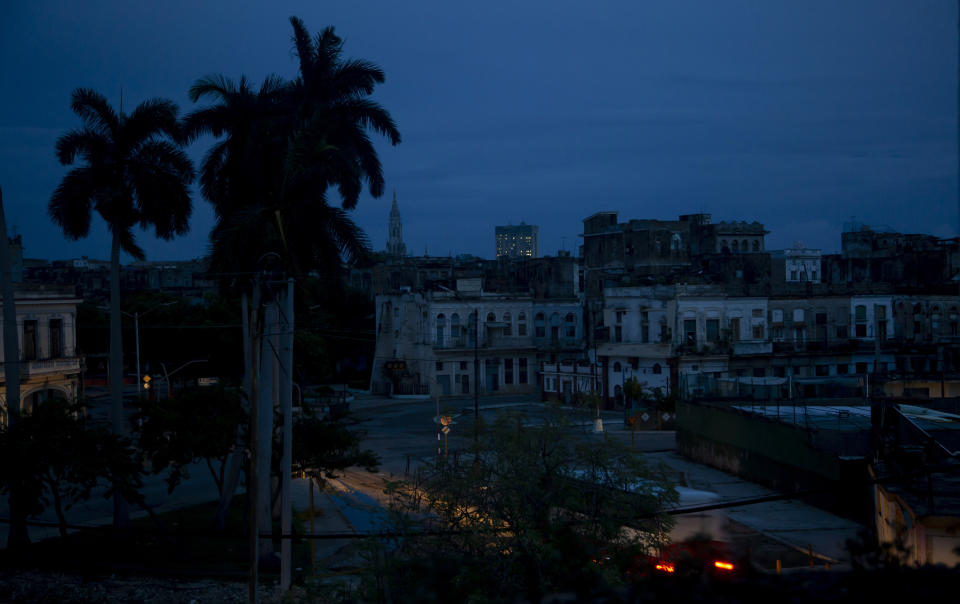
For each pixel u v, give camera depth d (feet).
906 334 238.48
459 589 47.03
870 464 93.71
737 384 158.40
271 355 89.20
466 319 282.56
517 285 322.75
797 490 115.75
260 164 99.91
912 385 134.21
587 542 52.60
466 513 56.90
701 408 152.56
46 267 450.30
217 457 95.25
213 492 127.75
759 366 226.17
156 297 265.34
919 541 58.39
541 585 49.44
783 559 85.97
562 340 291.99
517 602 26.30
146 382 183.42
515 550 52.65
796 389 153.89
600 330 248.73
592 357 249.96
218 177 104.94
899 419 89.35
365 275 386.11
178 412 94.73
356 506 118.52
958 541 57.21
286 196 92.63
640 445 177.47
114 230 102.01
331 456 96.43
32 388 160.35
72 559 86.84
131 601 75.10
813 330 232.53
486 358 285.02
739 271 255.09
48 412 84.74
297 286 92.02
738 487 127.75
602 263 319.47
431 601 38.34
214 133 104.22
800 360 228.63
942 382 126.31
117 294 101.19
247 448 94.32
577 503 57.16
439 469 62.49
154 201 101.71
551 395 264.31
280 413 93.50
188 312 242.99
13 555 86.33
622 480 58.90
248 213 90.94
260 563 87.35
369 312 342.64
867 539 23.49
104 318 249.34
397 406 255.09
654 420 201.46
